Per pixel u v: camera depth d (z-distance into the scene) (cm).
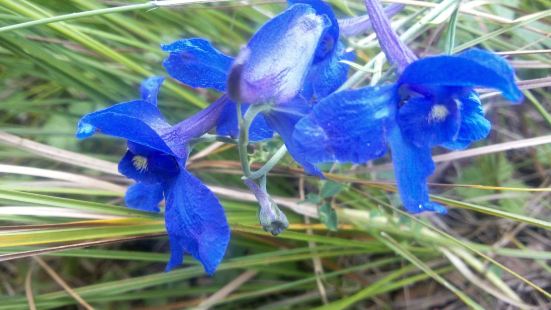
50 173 13
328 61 9
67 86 15
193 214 8
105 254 13
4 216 13
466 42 14
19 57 15
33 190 13
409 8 15
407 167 8
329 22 8
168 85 15
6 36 14
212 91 17
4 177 16
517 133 17
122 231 12
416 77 7
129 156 9
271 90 8
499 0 15
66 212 12
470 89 8
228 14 17
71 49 15
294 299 16
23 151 16
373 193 16
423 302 16
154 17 16
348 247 15
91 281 17
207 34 16
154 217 12
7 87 18
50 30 15
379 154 7
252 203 15
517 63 14
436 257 16
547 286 15
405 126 8
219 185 16
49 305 14
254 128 9
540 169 16
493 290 15
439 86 7
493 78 7
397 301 16
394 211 15
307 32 8
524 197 16
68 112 17
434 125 8
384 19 9
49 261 17
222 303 16
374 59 11
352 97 7
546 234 16
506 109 17
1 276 17
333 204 15
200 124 9
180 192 8
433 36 15
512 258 16
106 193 14
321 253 15
